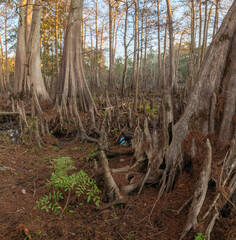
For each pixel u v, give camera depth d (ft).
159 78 72.79
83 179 11.01
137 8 32.81
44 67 71.00
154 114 28.66
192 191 9.41
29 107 35.40
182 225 8.58
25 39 45.68
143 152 12.23
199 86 10.67
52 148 18.79
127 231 8.67
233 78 9.90
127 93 51.57
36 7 40.93
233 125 9.72
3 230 8.45
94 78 93.20
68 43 34.01
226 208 8.79
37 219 9.19
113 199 10.11
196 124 10.52
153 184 10.97
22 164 14.98
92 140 20.01
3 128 25.73
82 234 8.52
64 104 27.35
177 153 10.57
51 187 11.64
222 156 9.52
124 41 49.55
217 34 10.55
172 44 48.32
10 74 117.50
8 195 10.94
